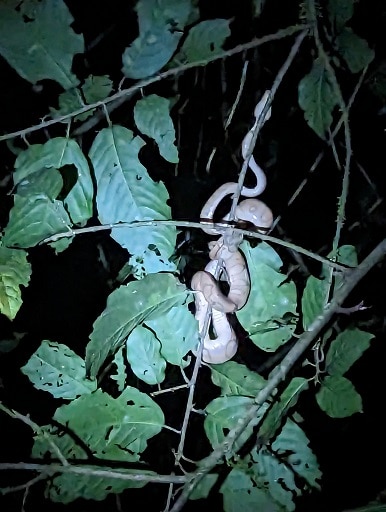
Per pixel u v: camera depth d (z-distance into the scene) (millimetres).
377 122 862
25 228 435
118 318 450
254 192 599
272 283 499
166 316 472
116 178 449
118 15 871
